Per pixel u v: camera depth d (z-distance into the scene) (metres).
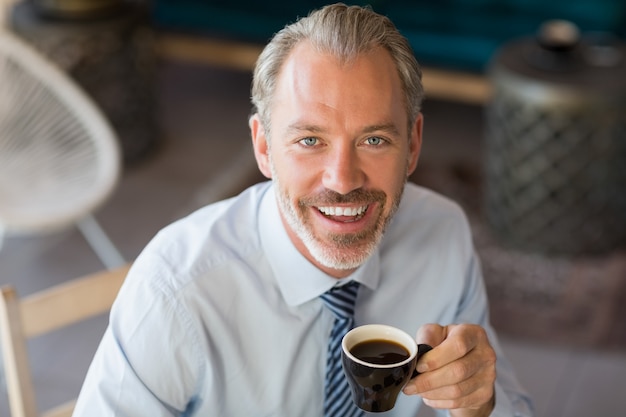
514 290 3.33
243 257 1.46
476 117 4.68
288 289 1.45
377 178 1.29
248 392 1.47
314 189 1.29
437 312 1.63
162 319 1.38
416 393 1.30
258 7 4.51
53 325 1.63
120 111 4.05
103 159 3.16
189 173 4.13
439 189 3.97
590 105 3.23
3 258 3.52
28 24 3.82
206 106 4.76
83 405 1.38
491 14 4.22
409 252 1.61
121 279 1.68
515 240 3.58
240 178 4.07
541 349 3.06
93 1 3.91
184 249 1.46
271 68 1.29
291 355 1.46
